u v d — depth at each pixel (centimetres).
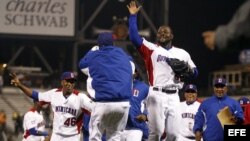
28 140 5581
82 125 4344
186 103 5041
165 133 3684
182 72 3572
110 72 3241
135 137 4106
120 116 3272
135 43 3566
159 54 3584
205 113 4003
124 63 3281
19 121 12319
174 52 3622
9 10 17675
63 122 4162
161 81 3594
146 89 4078
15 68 16950
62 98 4147
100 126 3288
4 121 11006
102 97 3228
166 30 3603
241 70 17888
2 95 15150
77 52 18450
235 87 16562
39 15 17738
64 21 17812
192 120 4991
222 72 18662
